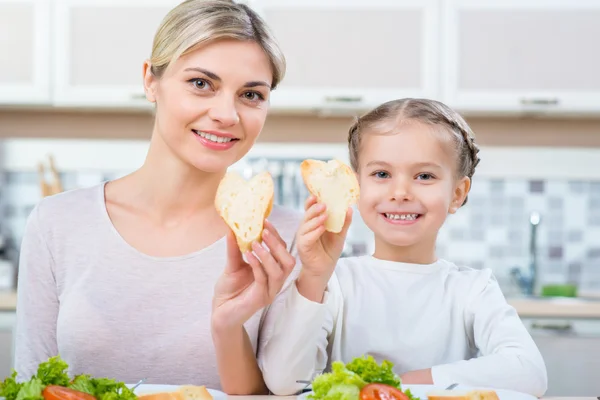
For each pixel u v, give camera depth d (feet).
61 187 10.05
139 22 9.46
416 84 9.46
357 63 9.46
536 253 11.14
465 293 4.13
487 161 10.75
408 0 9.42
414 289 4.19
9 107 10.16
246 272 3.17
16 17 9.50
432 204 4.07
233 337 3.26
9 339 8.83
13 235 11.00
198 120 3.58
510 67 9.47
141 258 4.00
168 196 4.06
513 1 9.41
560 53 9.46
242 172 10.41
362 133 4.25
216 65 3.51
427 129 4.06
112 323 3.93
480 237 11.21
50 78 9.51
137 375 3.95
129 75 9.50
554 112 9.68
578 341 8.82
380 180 4.14
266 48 3.65
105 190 4.27
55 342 4.14
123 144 10.72
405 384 3.29
